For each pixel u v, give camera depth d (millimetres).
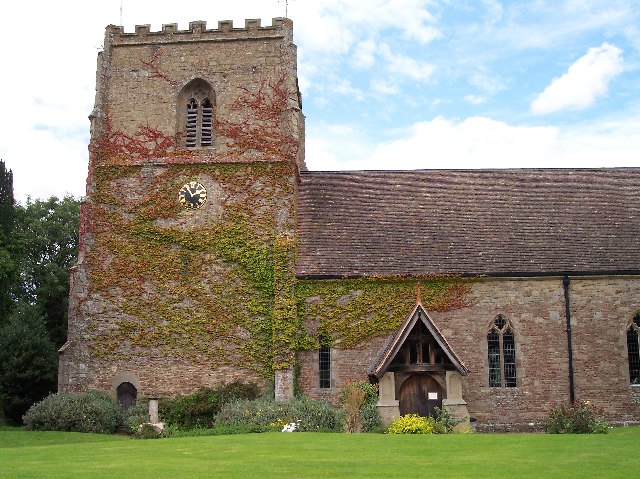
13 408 40062
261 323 30594
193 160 32281
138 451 18812
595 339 30641
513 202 34906
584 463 15594
